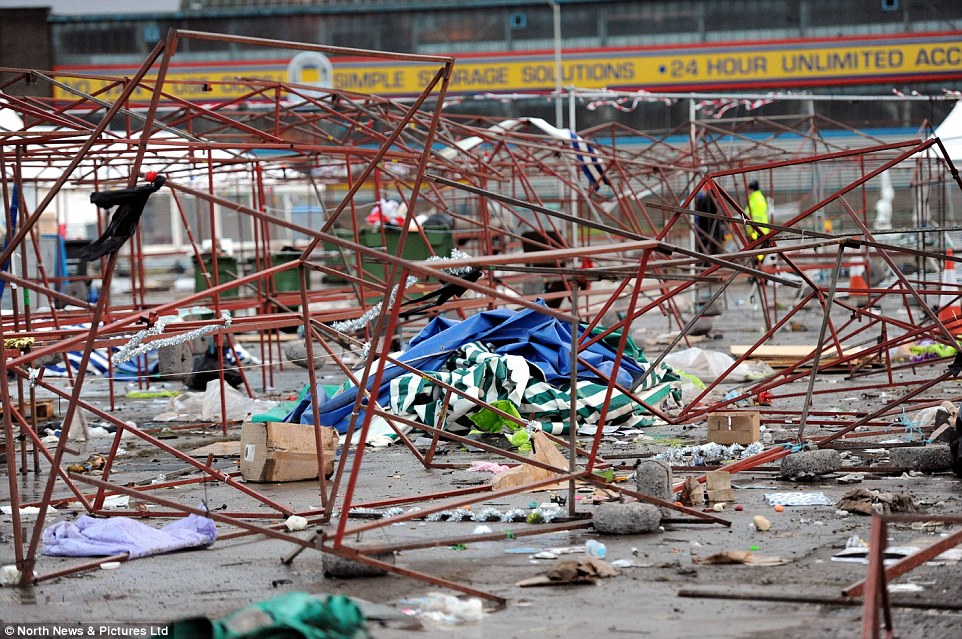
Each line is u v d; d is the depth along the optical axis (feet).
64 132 71.41
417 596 36.68
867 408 83.92
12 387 108.37
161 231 305.53
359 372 81.92
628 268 65.41
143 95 303.27
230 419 89.40
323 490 51.55
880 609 32.81
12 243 43.96
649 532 45.09
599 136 323.57
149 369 125.39
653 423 79.25
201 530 47.01
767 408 84.94
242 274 166.61
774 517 47.65
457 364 79.71
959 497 50.70
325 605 29.86
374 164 47.57
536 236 142.20
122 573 41.60
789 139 288.30
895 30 327.88
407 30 339.36
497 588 37.37
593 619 33.22
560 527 45.68
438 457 68.80
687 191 167.32
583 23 335.26
